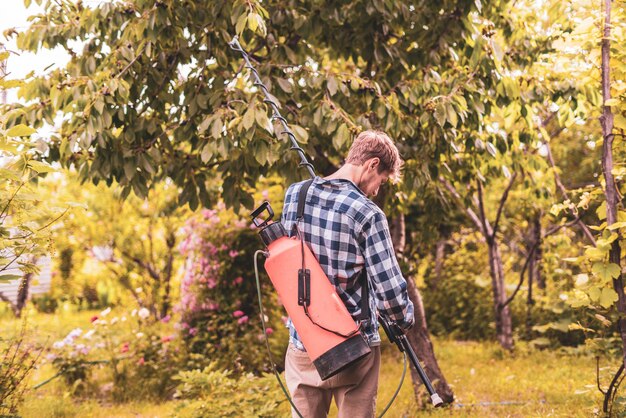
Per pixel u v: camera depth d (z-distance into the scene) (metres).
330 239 2.50
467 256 10.78
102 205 11.21
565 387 6.02
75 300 16.88
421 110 4.72
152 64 4.57
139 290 10.54
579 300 3.81
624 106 3.74
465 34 4.73
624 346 3.76
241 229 7.46
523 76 5.17
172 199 9.93
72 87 4.31
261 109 3.88
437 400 2.59
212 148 4.00
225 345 6.99
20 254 3.59
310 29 4.56
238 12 3.91
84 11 4.68
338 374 2.58
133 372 6.79
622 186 3.96
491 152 4.94
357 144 2.70
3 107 4.74
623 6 3.85
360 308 2.53
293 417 2.67
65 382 6.79
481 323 9.80
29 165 3.59
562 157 10.65
